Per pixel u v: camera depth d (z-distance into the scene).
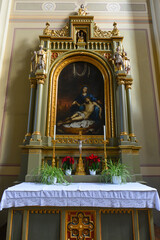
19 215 2.45
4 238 2.91
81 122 3.78
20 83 4.28
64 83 4.03
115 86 3.84
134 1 5.05
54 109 3.81
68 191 2.40
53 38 4.16
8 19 4.76
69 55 4.05
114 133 3.62
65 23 4.78
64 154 3.45
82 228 2.42
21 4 4.97
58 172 2.87
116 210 2.47
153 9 4.86
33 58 3.91
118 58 3.77
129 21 4.86
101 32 4.30
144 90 4.32
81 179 3.05
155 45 4.67
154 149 3.97
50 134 3.64
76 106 3.89
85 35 4.32
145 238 2.37
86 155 3.46
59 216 2.47
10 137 3.94
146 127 4.09
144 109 4.20
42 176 2.95
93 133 3.71
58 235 2.40
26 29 4.71
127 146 3.26
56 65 4.02
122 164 3.12
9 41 4.59
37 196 2.38
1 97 4.17
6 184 3.71
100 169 3.41
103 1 5.03
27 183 2.91
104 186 2.64
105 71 4.02
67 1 5.01
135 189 2.41
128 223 2.44
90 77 4.07
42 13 4.87
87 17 4.32
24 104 4.14
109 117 3.73
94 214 2.46
